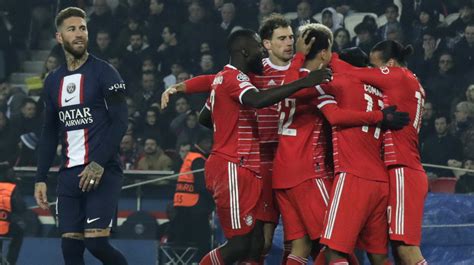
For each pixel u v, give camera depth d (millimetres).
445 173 33812
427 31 48625
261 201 23234
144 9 52969
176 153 41250
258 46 22906
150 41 51594
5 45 54094
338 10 52688
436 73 47031
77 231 23688
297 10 51469
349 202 22125
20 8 55938
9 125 45438
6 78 53875
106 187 23516
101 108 23641
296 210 23156
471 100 43156
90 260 33406
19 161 44250
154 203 34250
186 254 33625
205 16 51469
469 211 31891
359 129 22328
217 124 22766
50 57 51781
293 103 22938
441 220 31906
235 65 22766
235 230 22703
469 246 31688
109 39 51875
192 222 33688
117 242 33812
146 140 40906
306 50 23047
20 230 34344
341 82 22594
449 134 41531
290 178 22922
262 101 21547
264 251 23922
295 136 22984
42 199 24406
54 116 24266
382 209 22547
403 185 22375
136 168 40750
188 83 24438
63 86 23703
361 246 22953
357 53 23906
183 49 50531
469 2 50375
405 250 22469
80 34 23641
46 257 34250
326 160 23234
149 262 33688
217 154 22719
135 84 49219
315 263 23812
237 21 51938
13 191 34406
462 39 47406
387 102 22719
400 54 23438
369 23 49219
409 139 22719
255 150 22734
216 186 22734
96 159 23312
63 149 23844
